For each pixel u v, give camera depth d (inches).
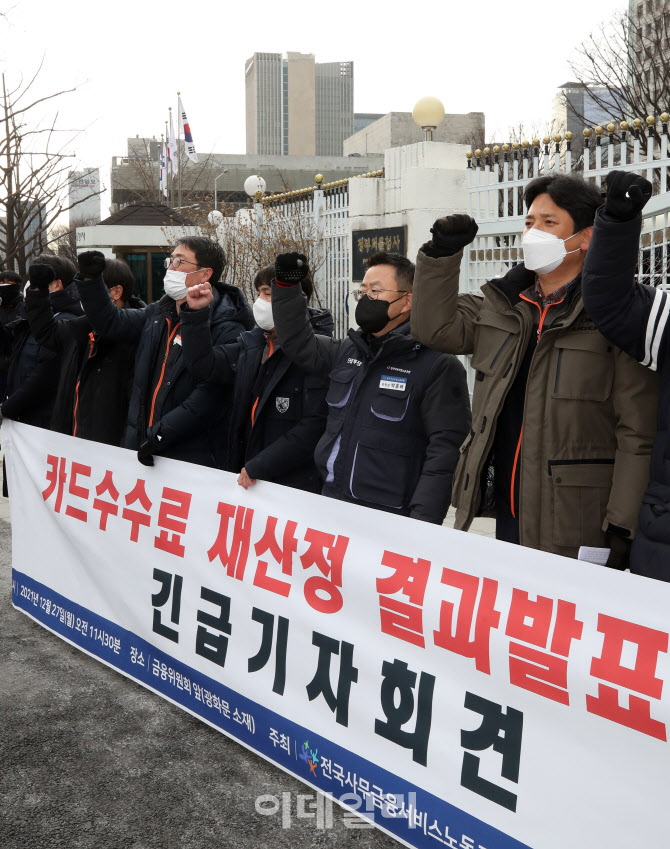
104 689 144.5
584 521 103.2
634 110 708.7
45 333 191.9
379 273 123.5
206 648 129.9
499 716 90.7
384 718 103.0
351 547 107.2
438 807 96.9
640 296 95.0
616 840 80.9
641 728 78.7
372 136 3607.3
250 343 147.6
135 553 144.0
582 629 83.6
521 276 111.6
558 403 103.1
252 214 512.7
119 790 114.3
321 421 138.6
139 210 693.3
